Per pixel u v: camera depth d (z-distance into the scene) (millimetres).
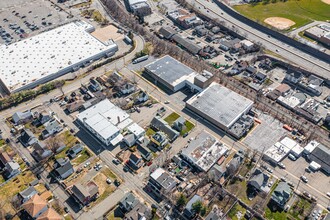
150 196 127000
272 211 121750
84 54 198500
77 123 157625
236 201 124250
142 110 165000
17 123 156625
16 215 119562
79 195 122500
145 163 138750
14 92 172875
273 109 167125
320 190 129500
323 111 166500
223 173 133500
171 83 175625
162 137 145875
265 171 136250
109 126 150250
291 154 142625
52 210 116812
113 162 139750
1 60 192875
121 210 121688
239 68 191000
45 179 133000
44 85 175000
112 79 180625
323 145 147250
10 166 133750
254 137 151250
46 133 150000
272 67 196000
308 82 181875
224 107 161125
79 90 177125
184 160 140875
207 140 146375
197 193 127938
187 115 162375
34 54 197625
